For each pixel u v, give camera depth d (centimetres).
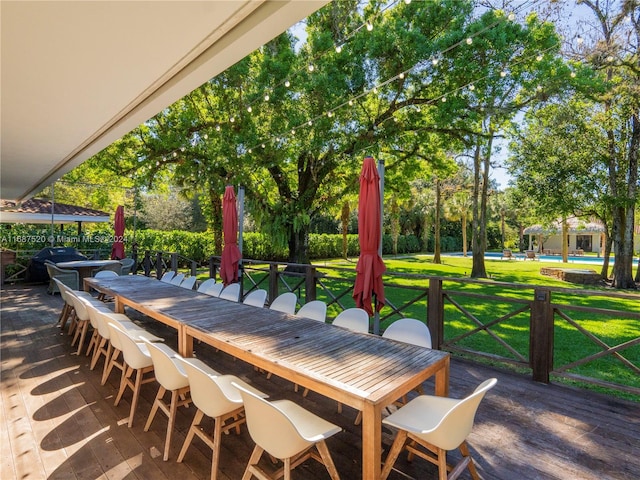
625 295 254
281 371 179
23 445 212
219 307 311
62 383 300
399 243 2419
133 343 232
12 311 558
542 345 297
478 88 733
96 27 171
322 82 746
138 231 1204
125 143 940
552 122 909
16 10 156
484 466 191
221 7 159
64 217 977
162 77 229
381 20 786
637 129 866
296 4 154
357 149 877
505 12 666
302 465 196
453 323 526
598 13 800
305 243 1079
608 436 219
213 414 177
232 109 869
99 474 187
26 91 249
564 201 962
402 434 163
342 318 287
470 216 2116
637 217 1411
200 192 1095
